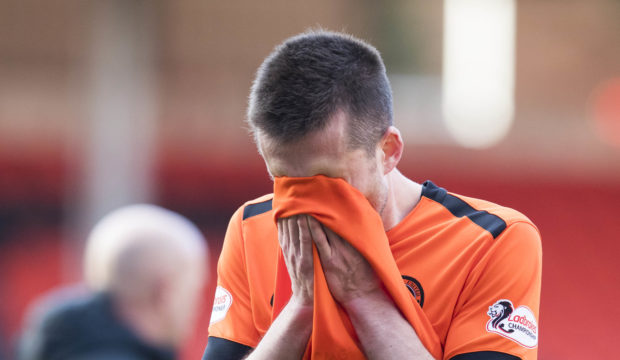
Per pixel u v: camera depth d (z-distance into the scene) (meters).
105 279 8.12
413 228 6.39
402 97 44.84
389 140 6.12
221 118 44.69
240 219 6.95
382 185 6.09
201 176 43.91
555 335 42.19
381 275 5.84
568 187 44.75
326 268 5.95
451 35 45.47
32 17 44.19
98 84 37.16
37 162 43.69
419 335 5.94
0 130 43.62
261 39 45.44
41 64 44.22
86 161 40.56
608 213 43.97
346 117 5.72
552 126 45.00
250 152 44.22
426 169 44.50
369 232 5.83
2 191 43.28
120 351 7.77
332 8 45.38
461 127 44.69
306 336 6.01
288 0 45.44
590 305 42.38
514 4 45.47
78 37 44.12
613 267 42.41
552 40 45.72
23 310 41.88
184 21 44.91
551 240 43.66
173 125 44.09
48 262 42.88
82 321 7.89
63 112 43.97
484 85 45.44
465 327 6.06
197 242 8.79
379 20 45.56
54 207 43.53
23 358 8.42
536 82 45.62
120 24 36.91
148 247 8.30
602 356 40.97
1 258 42.62
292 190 5.84
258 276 6.59
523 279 6.16
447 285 6.15
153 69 42.88
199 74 45.06
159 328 8.16
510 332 6.00
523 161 44.69
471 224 6.31
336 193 5.79
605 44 45.56
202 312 38.44
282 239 6.08
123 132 37.16
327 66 5.73
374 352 5.88
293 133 5.66
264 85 5.81
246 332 6.66
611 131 45.06
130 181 37.56
